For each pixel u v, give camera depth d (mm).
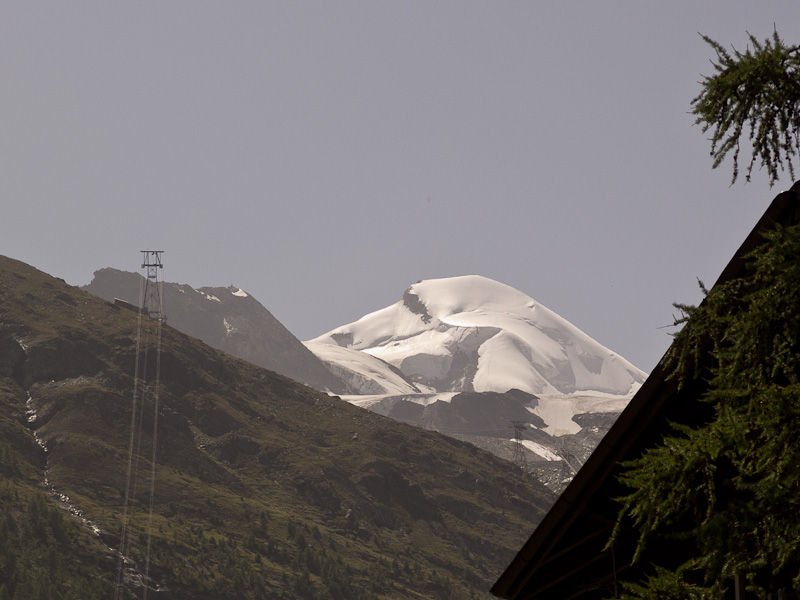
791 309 30516
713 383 32688
